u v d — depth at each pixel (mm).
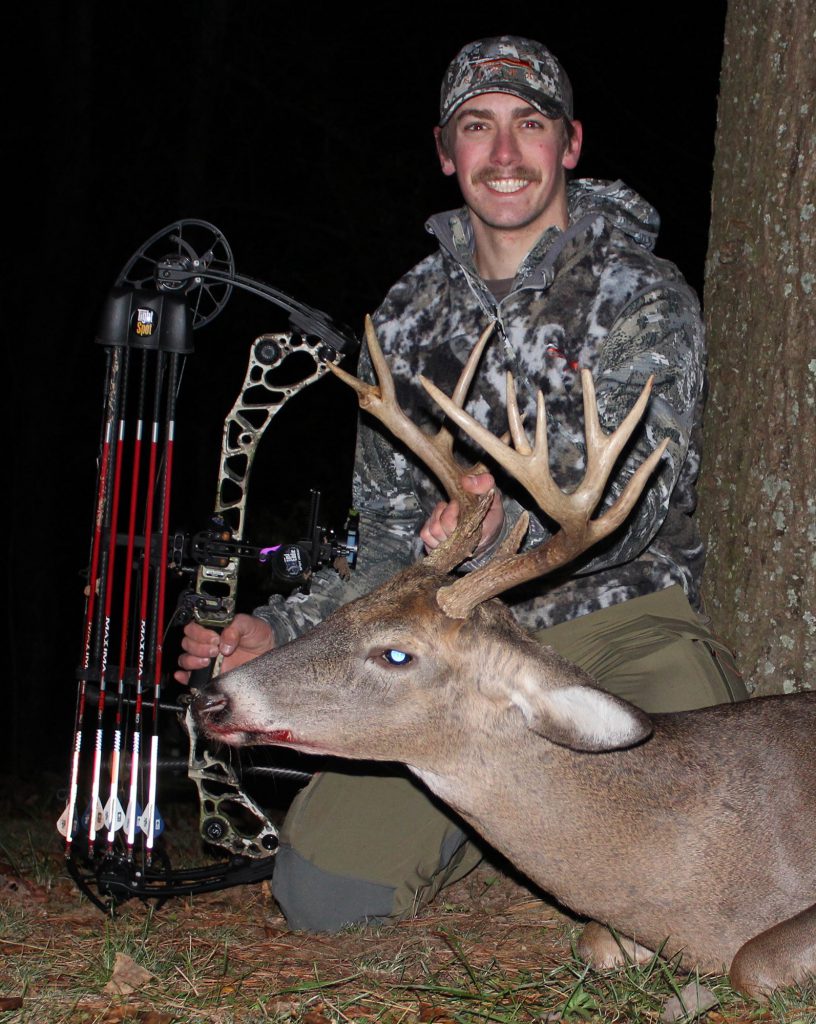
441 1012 1558
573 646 1894
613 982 1614
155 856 1981
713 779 1665
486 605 1653
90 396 6277
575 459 1870
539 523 1771
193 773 1907
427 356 2025
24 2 5953
